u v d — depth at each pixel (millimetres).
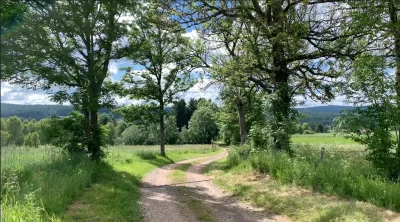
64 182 9984
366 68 10156
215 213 9000
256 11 16172
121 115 29750
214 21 16953
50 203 8023
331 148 19766
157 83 30219
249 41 15992
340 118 10367
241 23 16328
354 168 10594
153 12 17953
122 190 11250
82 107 15656
